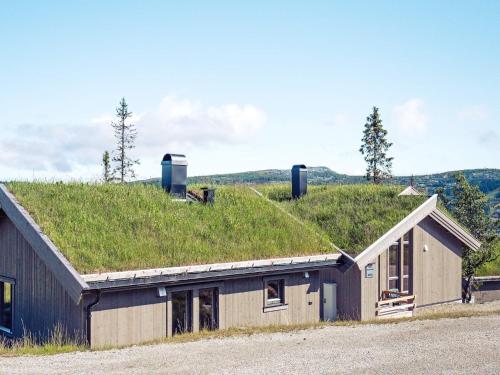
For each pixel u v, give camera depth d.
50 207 16.80
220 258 17.25
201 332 15.69
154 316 15.94
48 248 14.81
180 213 19.22
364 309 21.47
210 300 17.41
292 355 12.45
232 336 14.66
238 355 12.40
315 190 28.58
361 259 20.97
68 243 15.24
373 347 13.33
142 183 21.33
